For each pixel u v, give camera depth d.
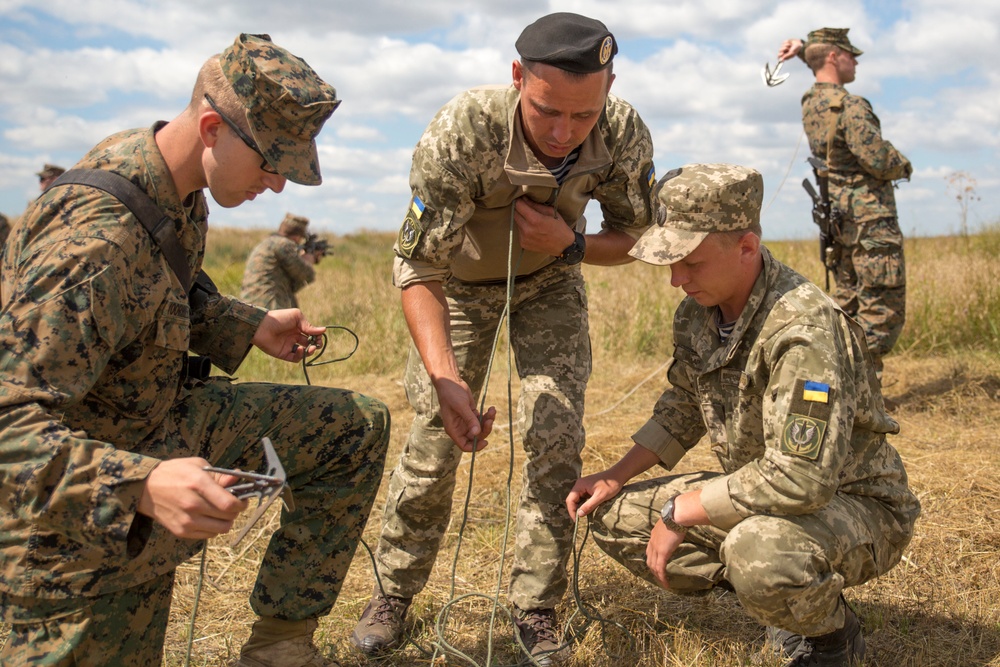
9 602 1.96
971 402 5.48
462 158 2.51
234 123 1.98
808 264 9.57
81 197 1.93
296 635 2.51
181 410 2.31
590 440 5.09
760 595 2.25
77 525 1.79
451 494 2.96
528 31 2.37
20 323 1.78
